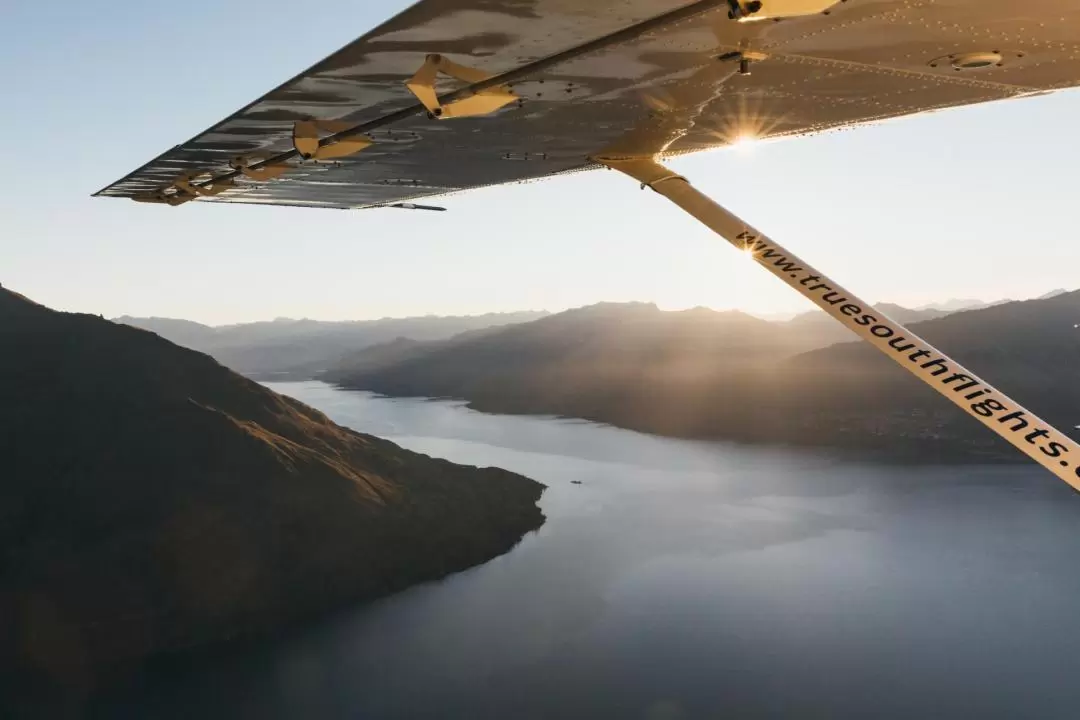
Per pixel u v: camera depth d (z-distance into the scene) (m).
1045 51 4.28
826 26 3.92
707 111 5.46
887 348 4.41
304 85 4.86
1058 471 3.81
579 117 5.57
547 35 4.07
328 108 5.35
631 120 5.64
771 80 4.79
